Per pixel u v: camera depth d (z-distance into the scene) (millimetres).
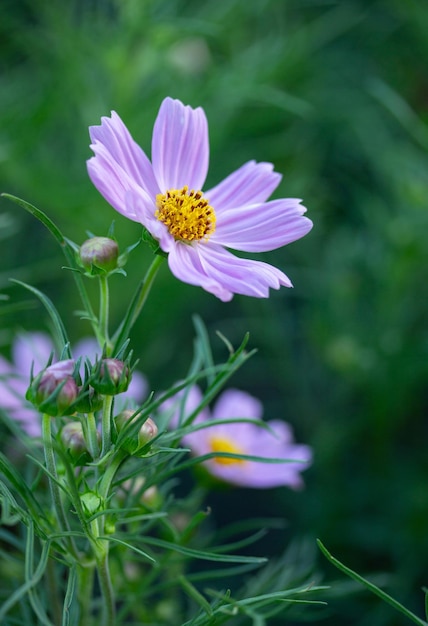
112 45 971
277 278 612
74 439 599
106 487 607
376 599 908
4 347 934
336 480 1041
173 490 1024
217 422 636
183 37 974
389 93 999
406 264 1016
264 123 1148
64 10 1059
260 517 1034
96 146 606
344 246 1098
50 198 960
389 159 1037
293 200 642
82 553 631
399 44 1261
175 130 646
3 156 868
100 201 973
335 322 1052
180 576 685
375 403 1030
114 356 611
